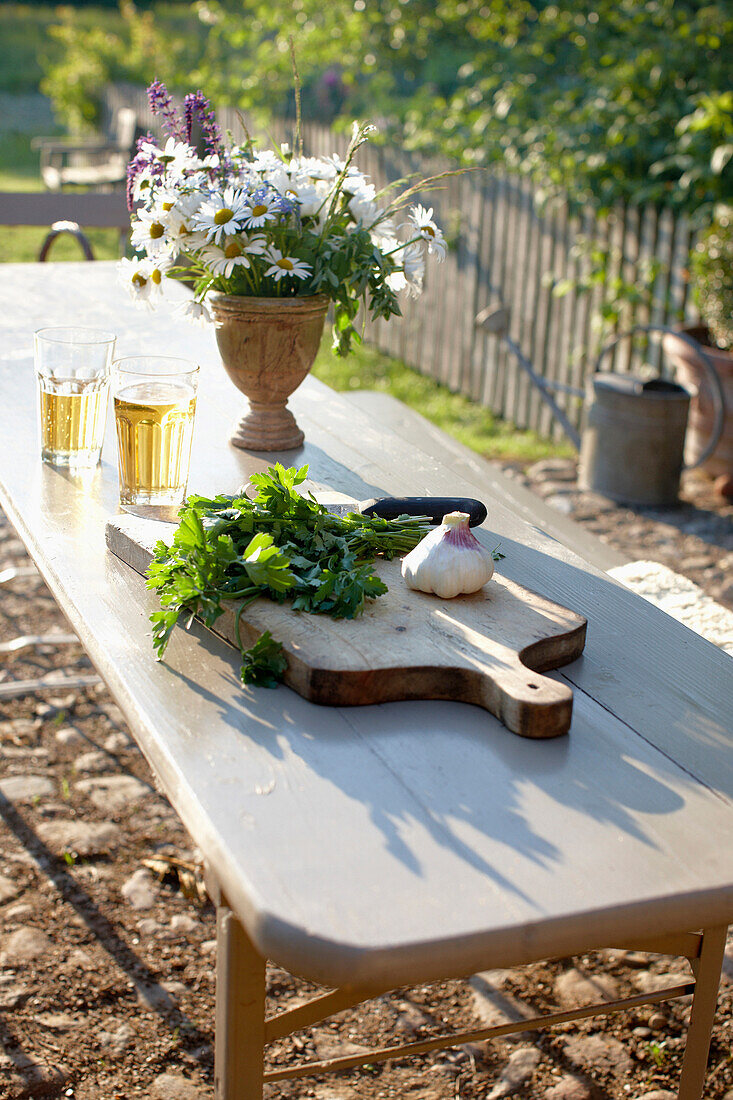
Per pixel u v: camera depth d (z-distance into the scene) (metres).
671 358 5.20
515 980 2.37
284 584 1.43
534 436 6.11
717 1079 2.11
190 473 2.08
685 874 1.07
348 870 1.05
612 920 1.02
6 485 1.98
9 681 3.40
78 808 2.84
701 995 1.70
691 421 5.14
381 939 0.96
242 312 2.04
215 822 1.10
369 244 2.00
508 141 6.82
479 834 1.11
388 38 9.24
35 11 24.45
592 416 4.92
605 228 5.76
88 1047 2.12
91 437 2.07
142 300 2.02
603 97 6.27
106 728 3.22
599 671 1.49
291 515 1.56
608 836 1.12
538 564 1.83
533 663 1.44
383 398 3.97
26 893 2.53
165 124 2.08
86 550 1.74
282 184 1.94
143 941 2.41
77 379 2.00
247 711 1.31
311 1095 2.05
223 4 10.60
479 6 8.26
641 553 4.42
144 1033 2.17
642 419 4.74
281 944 0.97
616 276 5.70
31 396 2.47
